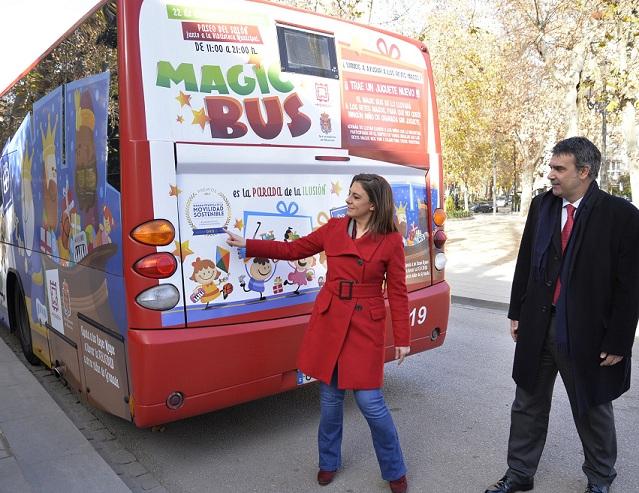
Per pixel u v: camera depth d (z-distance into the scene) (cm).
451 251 1622
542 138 2833
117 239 337
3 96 584
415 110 467
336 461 349
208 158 345
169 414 334
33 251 507
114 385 358
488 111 2764
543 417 331
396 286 325
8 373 524
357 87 425
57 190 431
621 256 293
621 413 456
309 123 395
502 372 567
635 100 1273
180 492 347
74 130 390
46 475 343
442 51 2469
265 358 367
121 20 323
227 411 469
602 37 1367
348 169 418
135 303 326
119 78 325
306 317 391
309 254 349
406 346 325
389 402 489
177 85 335
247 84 363
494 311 867
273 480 358
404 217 457
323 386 336
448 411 467
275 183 376
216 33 351
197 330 342
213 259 348
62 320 442
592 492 321
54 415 427
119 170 329
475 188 6581
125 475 368
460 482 352
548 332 315
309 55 396
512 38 1889
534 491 338
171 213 331
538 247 315
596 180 307
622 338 294
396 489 335
